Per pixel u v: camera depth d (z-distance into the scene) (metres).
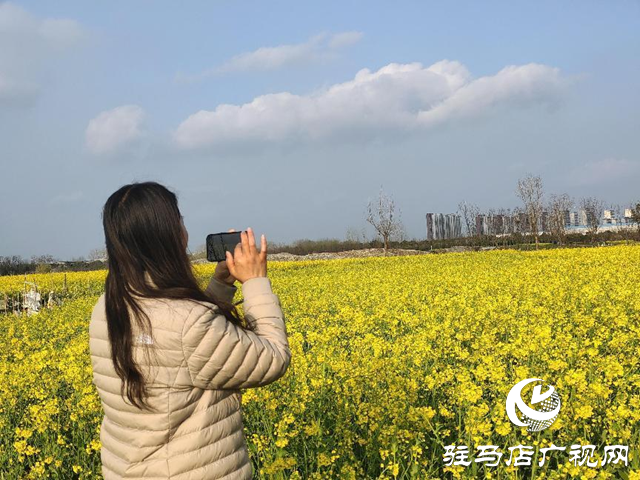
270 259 49.59
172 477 2.46
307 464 4.93
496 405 4.94
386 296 13.91
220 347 2.46
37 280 28.72
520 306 11.16
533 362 6.84
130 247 2.52
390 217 48.47
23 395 7.09
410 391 5.57
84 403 5.83
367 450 4.93
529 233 58.84
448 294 14.02
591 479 4.23
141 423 2.49
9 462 5.53
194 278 2.63
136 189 2.60
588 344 7.66
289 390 5.89
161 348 2.44
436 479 4.56
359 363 6.84
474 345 7.72
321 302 13.96
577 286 13.96
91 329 2.70
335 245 58.97
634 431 4.97
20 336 13.33
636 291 12.43
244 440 2.71
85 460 5.54
